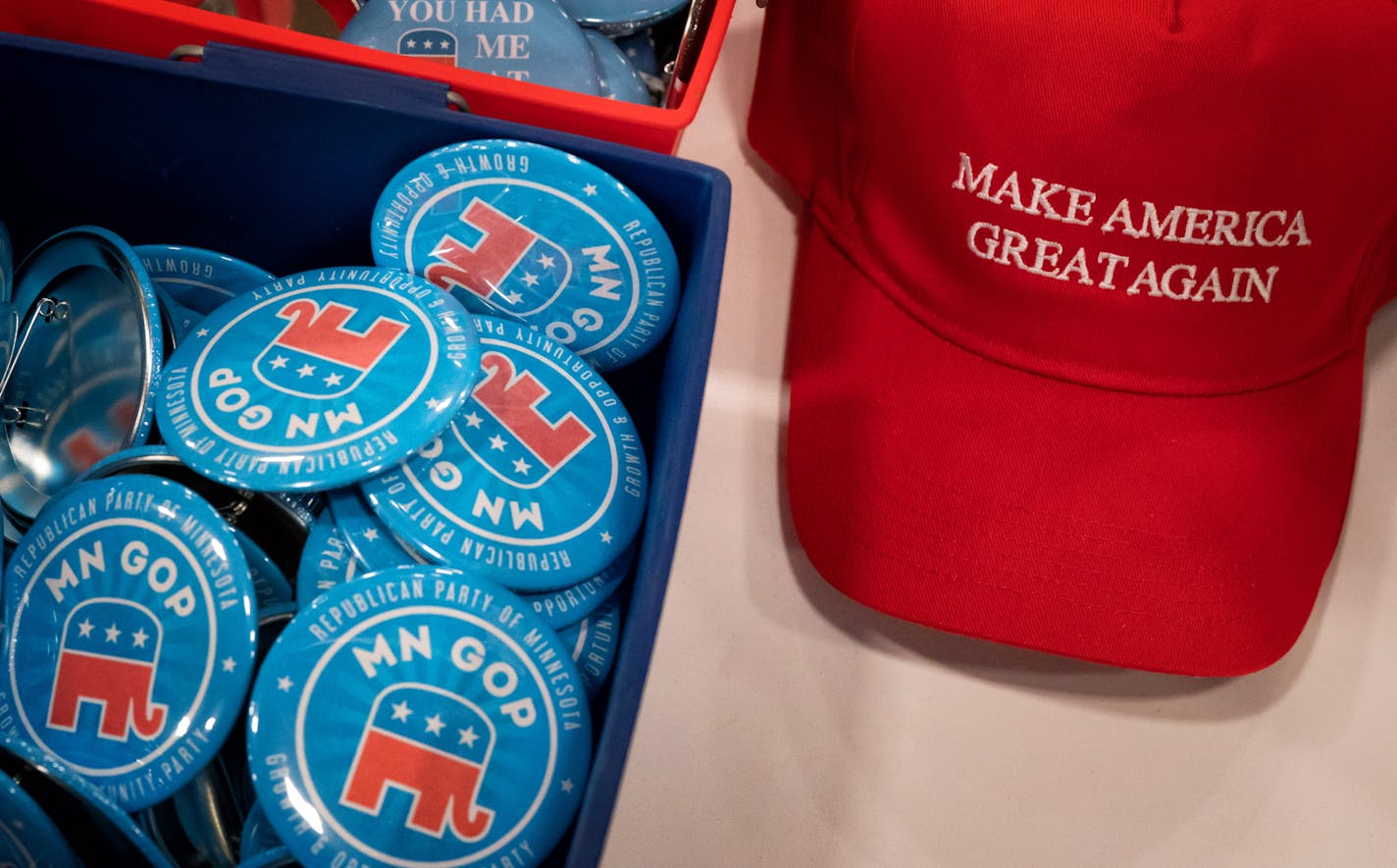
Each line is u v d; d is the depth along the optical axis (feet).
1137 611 2.34
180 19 2.10
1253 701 2.60
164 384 2.02
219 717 1.79
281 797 1.77
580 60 2.31
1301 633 2.50
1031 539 2.36
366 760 1.81
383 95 2.06
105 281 2.12
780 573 2.66
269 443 1.92
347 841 1.78
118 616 1.87
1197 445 2.38
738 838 2.42
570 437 2.13
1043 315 2.32
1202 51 2.02
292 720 1.80
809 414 2.57
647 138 2.20
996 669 2.61
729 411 2.80
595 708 2.14
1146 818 2.49
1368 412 2.86
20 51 2.01
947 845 2.45
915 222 2.42
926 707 2.56
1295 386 2.44
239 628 1.82
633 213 2.11
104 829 1.73
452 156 2.09
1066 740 2.56
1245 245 2.17
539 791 1.85
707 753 2.48
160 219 2.42
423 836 1.81
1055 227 2.21
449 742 1.84
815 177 2.77
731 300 2.91
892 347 2.50
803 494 2.51
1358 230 2.26
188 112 2.12
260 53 2.05
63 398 2.15
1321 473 2.46
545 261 2.22
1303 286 2.27
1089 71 2.08
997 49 2.12
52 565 1.93
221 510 2.02
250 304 2.13
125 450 2.00
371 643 1.85
